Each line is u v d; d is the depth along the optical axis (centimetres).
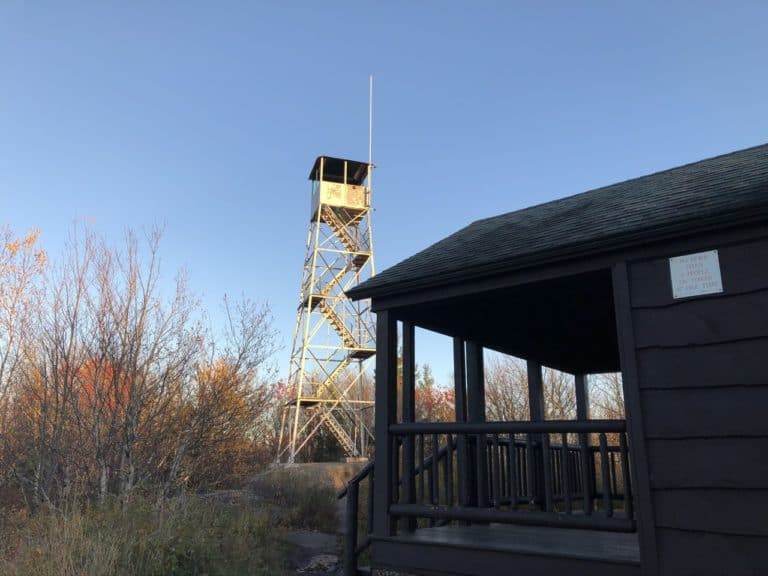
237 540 892
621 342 378
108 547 703
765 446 320
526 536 472
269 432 1571
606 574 362
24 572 654
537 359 756
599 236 388
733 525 321
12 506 984
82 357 1109
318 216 2252
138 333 1127
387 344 504
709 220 348
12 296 1244
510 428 426
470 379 643
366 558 830
